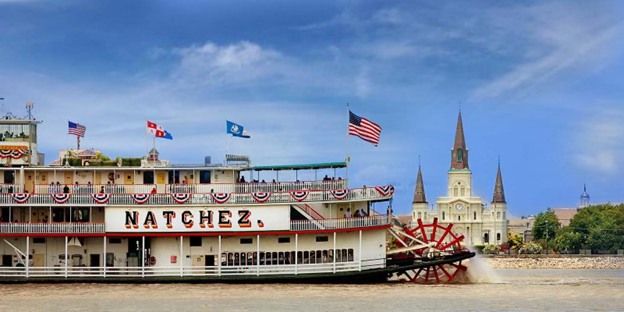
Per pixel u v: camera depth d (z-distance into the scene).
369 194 81.75
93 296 73.12
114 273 81.56
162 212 81.31
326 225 80.75
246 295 73.44
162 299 71.19
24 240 82.62
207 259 82.19
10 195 81.56
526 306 69.00
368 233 81.94
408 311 65.25
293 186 82.38
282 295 73.44
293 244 81.69
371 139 83.00
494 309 67.00
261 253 81.69
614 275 127.56
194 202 81.31
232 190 83.31
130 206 81.38
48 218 83.62
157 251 82.38
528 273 136.75
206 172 84.31
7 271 81.31
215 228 81.06
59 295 73.81
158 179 84.31
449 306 68.12
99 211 83.19
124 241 82.81
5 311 65.44
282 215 81.00
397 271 83.00
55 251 82.88
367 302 69.62
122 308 66.62
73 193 82.00
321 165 83.00
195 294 74.19
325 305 67.81
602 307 69.00
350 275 81.19
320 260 81.62
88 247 83.00
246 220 81.06
